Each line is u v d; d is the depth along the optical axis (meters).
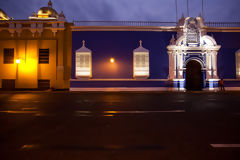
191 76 17.17
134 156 2.74
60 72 16.91
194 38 16.61
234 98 11.02
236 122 4.93
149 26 16.92
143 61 16.84
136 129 4.25
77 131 4.09
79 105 8.14
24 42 17.14
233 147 3.11
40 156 2.74
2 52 17.30
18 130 4.17
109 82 16.81
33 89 17.08
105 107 7.56
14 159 2.63
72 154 2.81
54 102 9.23
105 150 2.98
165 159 2.63
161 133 3.94
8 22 16.95
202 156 2.73
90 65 16.83
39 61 17.27
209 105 8.09
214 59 16.69
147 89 16.69
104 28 17.06
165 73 16.88
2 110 6.92
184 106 7.80
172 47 16.50
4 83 17.38
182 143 3.32
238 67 17.00
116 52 17.06
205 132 4.01
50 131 4.09
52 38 17.09
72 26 17.02
